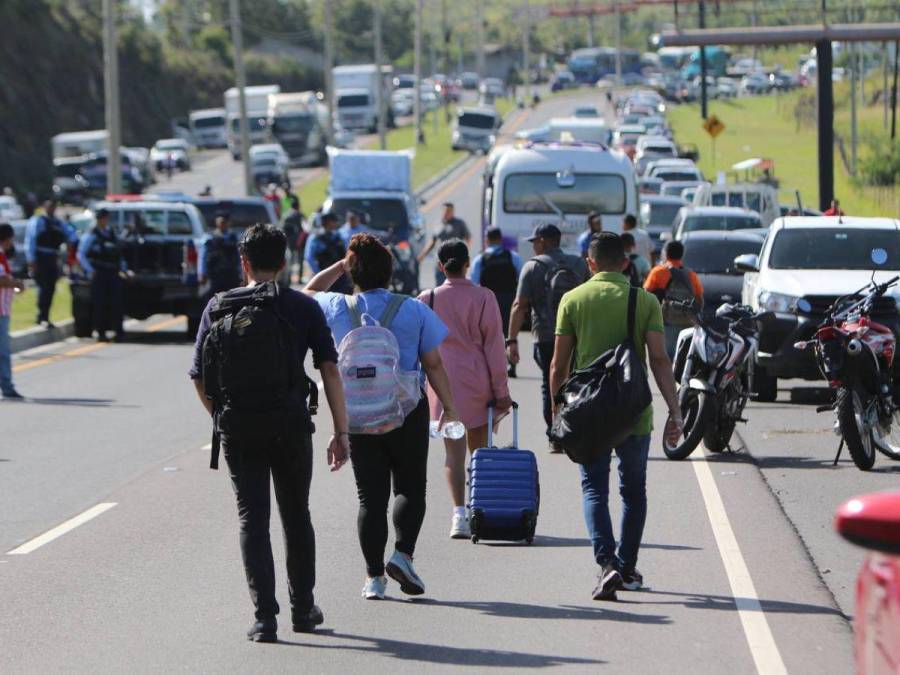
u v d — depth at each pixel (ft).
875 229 239.71
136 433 202.39
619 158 382.01
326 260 313.53
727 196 481.46
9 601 111.14
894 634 49.39
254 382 93.61
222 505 150.20
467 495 150.51
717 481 160.35
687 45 470.80
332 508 147.43
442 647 96.73
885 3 469.16
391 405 104.37
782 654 94.53
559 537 132.36
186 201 367.66
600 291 110.42
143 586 115.55
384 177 512.63
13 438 197.98
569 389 106.73
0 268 236.84
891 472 167.84
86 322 347.97
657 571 118.42
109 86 481.46
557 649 96.12
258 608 97.76
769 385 230.27
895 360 208.33
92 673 91.86
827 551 127.13
